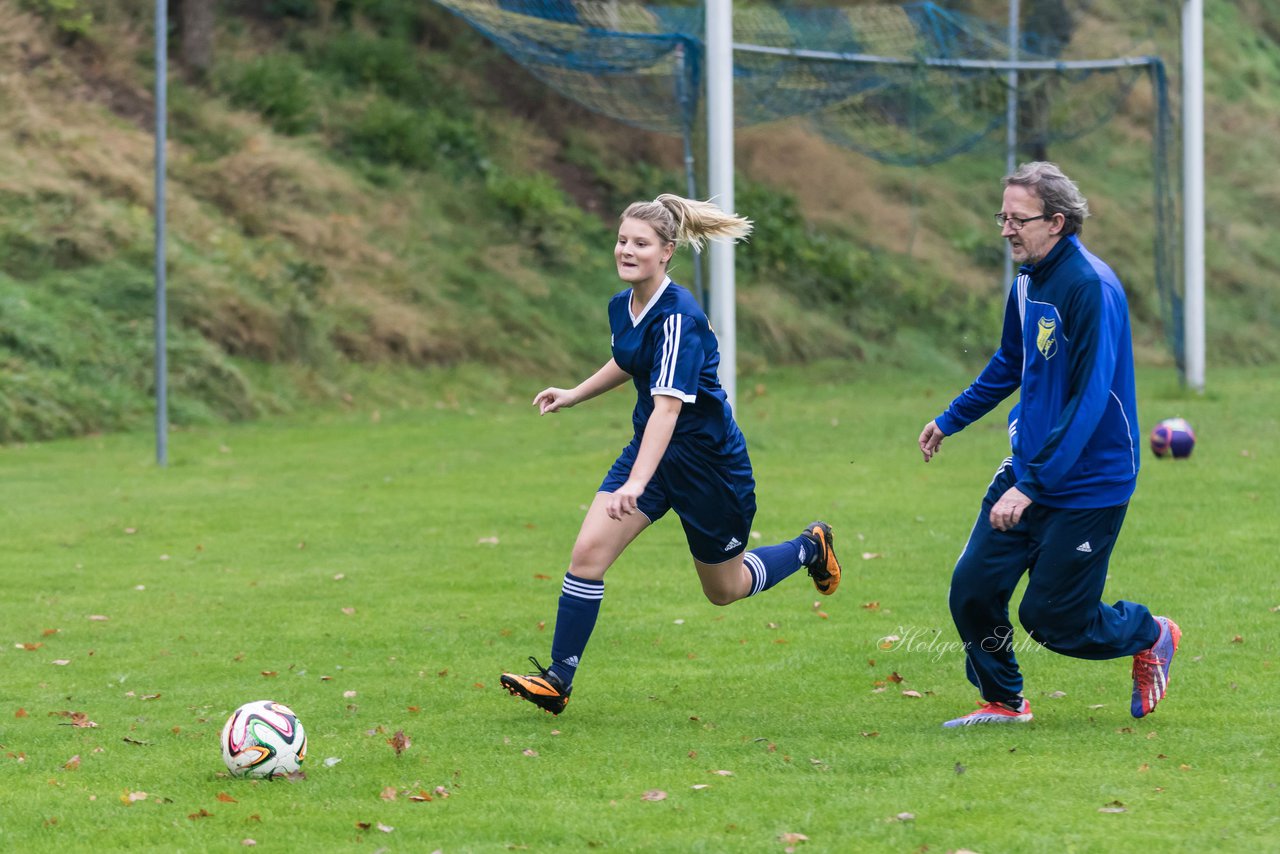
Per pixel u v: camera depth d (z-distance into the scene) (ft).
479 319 292.20
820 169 381.81
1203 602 89.40
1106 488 58.34
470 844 47.98
